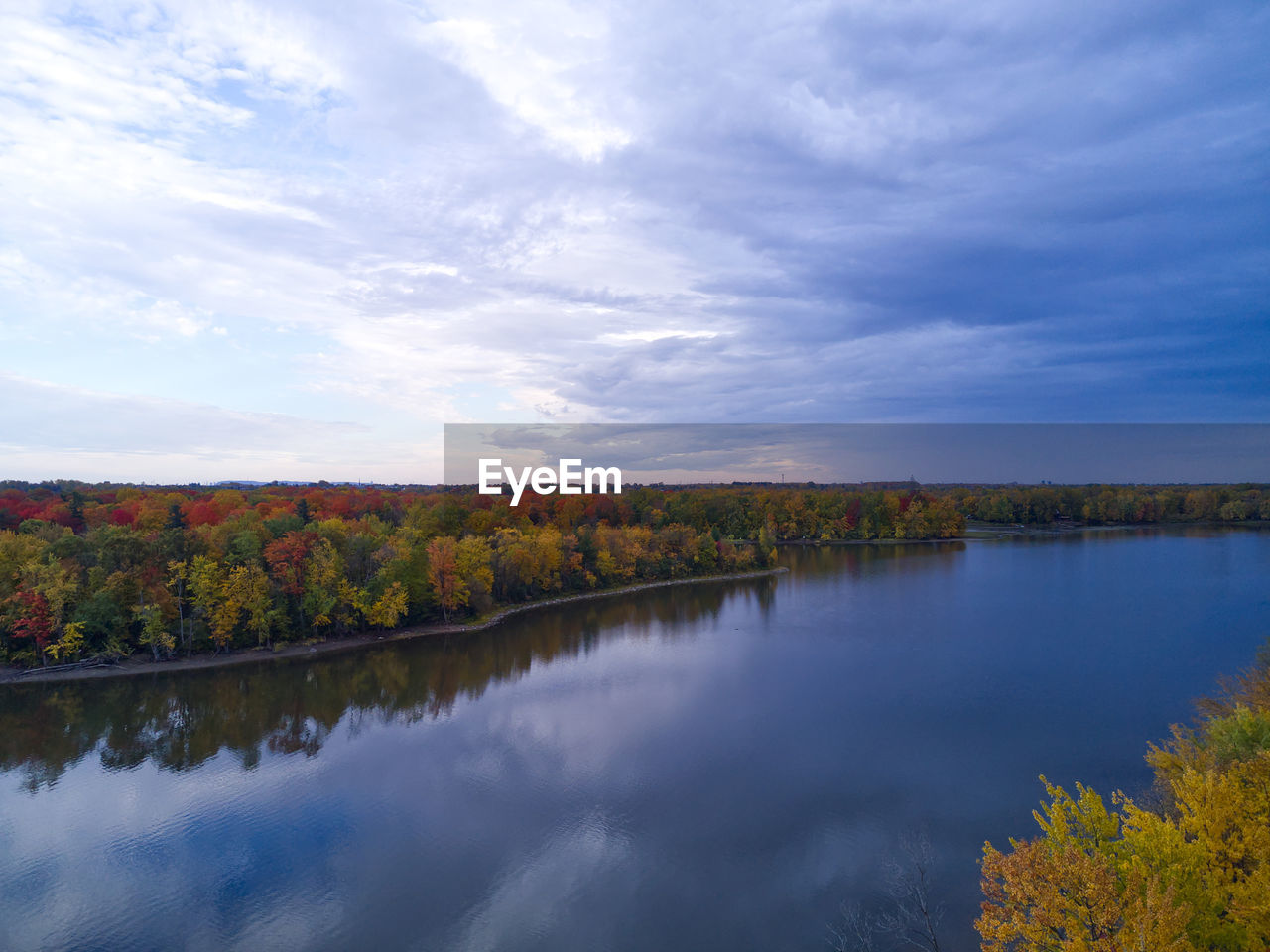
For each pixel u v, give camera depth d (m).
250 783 43.44
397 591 82.19
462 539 109.31
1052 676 62.91
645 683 63.47
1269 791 20.47
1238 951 18.42
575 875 33.47
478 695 60.84
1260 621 83.94
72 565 71.81
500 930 29.61
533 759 46.62
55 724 54.66
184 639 72.00
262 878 33.53
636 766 45.22
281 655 73.25
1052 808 22.52
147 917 30.73
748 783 42.34
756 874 33.22
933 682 61.75
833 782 42.25
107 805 40.78
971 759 45.25
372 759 47.00
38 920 30.59
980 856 34.03
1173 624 82.94
